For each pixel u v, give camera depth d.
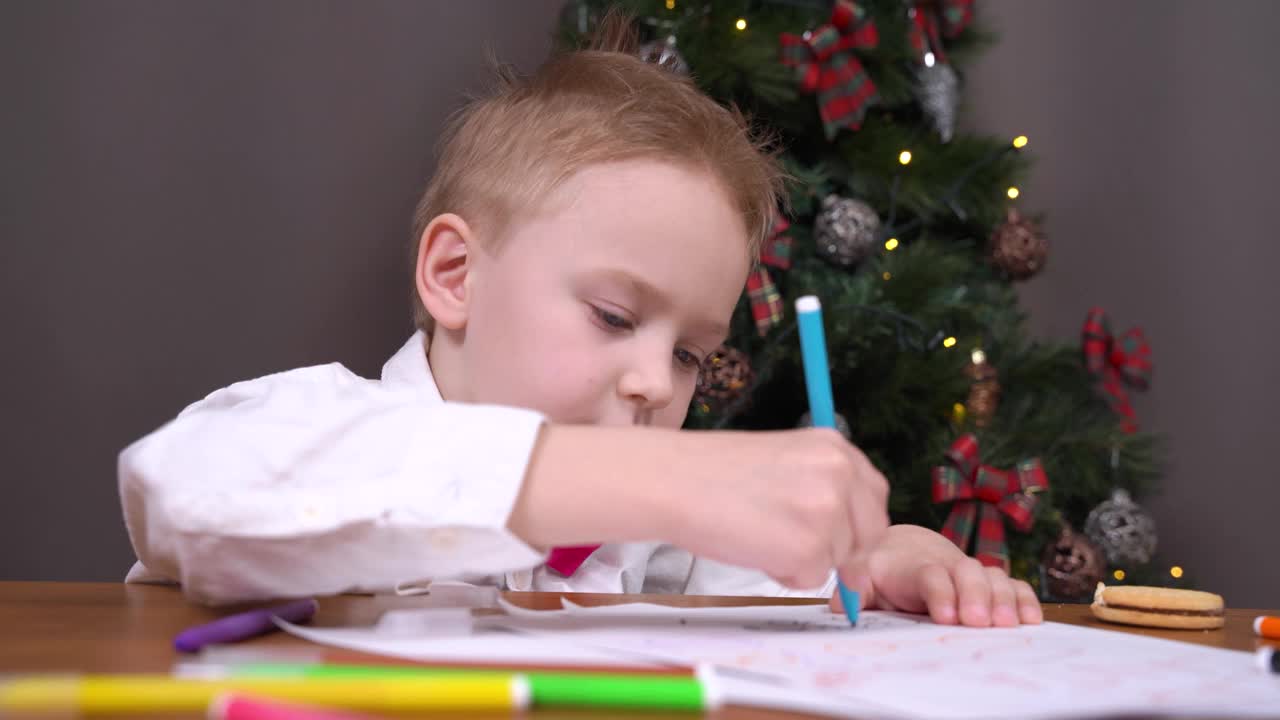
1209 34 2.30
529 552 0.53
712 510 0.52
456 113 1.19
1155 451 2.01
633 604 0.72
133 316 2.08
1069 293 2.32
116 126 2.10
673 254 0.85
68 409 2.04
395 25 2.27
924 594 0.66
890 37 1.86
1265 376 2.23
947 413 1.80
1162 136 2.30
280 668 0.37
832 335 1.69
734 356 1.63
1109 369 2.02
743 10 1.77
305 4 2.22
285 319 2.16
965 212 1.94
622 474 0.53
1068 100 2.35
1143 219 2.30
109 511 2.04
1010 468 1.78
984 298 1.99
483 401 0.90
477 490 0.53
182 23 2.14
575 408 0.85
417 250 1.09
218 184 2.14
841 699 0.35
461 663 0.43
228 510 0.55
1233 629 0.67
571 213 0.86
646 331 0.86
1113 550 1.84
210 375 2.11
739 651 0.47
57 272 2.05
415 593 0.76
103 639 0.49
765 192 0.98
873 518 0.56
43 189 2.05
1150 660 0.47
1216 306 2.26
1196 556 2.23
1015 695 0.37
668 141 0.89
